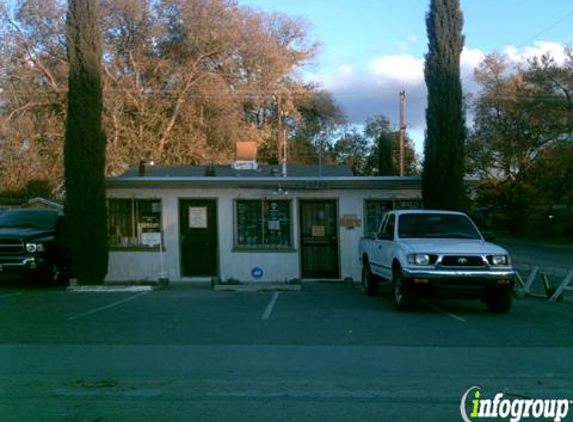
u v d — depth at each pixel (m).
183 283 18.44
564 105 44.41
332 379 7.93
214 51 42.12
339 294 16.05
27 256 16.83
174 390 7.46
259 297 15.31
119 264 18.89
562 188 44.44
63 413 6.59
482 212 58.09
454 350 9.38
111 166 37.00
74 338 10.16
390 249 13.55
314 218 19.17
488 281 12.16
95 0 17.09
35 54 38.12
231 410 6.70
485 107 52.22
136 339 10.09
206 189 19.06
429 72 18.22
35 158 34.22
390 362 8.71
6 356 9.02
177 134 40.78
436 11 18.20
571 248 38.78
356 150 73.81
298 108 55.41
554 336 10.41
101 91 17.27
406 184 18.91
